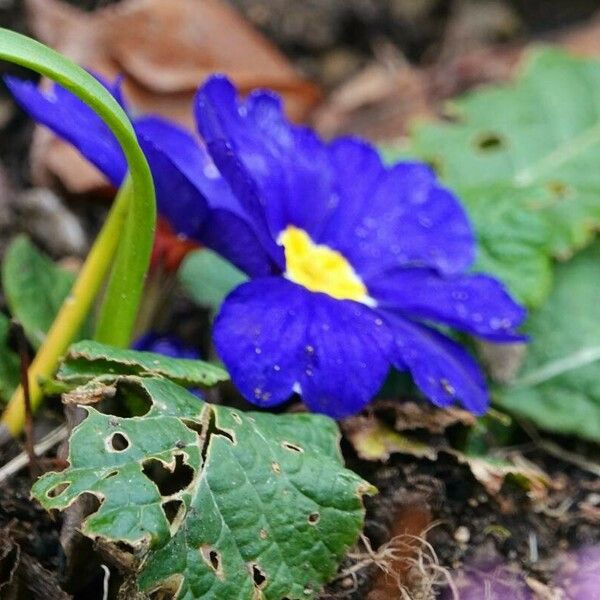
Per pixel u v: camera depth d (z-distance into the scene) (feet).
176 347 0.89
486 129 1.04
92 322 0.90
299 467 0.77
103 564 0.78
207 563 0.75
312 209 0.87
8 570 0.79
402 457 0.85
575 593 0.84
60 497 0.73
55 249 1.01
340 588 0.81
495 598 0.83
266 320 0.80
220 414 0.77
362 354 0.80
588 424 0.91
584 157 1.02
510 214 0.94
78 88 0.75
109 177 0.84
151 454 0.75
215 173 0.86
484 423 0.88
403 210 0.88
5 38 0.74
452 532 0.85
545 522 0.87
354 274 0.86
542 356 0.93
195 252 0.94
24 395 0.81
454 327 0.85
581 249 0.97
